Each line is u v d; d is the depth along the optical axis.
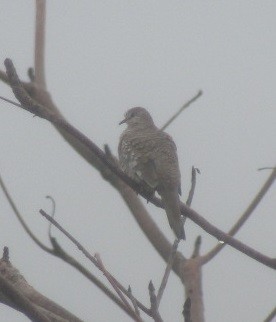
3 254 7.67
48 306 7.22
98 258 7.04
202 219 8.40
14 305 6.36
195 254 9.28
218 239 8.08
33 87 11.63
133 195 10.95
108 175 11.12
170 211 10.01
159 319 6.44
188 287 8.91
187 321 6.13
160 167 12.17
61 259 8.55
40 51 12.02
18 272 7.57
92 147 8.72
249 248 7.90
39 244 8.73
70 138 11.29
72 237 7.09
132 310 6.52
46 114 8.24
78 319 7.17
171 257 7.14
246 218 9.63
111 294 8.14
